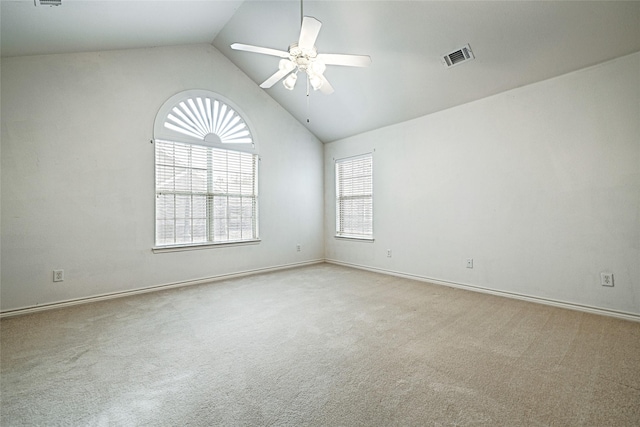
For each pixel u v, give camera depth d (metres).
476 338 2.30
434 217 4.07
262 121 4.87
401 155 4.46
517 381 1.72
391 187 4.61
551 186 3.06
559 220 3.02
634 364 1.89
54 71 3.12
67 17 2.51
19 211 2.93
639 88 2.58
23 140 2.95
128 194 3.56
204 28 3.76
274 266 5.00
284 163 5.16
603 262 2.77
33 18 2.38
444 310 2.96
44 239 3.05
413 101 3.96
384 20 3.04
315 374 1.82
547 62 2.90
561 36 2.64
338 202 5.59
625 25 2.42
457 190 3.82
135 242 3.61
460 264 3.80
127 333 2.44
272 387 1.68
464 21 2.78
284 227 5.15
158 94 3.80
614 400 1.53
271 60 4.18
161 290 3.75
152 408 1.51
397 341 2.26
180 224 4.02
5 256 2.86
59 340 2.32
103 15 2.67
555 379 1.73
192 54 4.11
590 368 1.85
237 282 4.16
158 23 3.21
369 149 4.94
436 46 3.12
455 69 3.30
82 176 3.27
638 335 2.32
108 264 3.42
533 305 3.10
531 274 3.21
